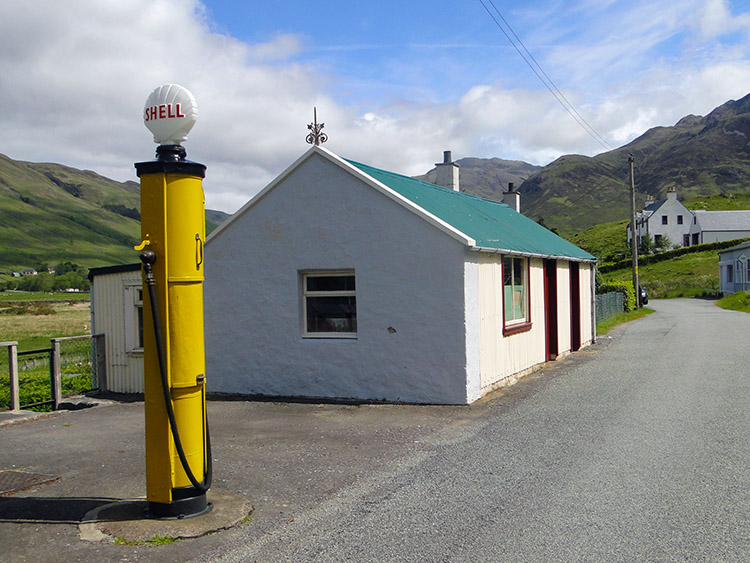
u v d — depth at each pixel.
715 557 4.30
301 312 11.41
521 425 8.49
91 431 9.02
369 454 7.26
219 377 11.88
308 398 11.11
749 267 49.09
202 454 5.43
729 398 9.89
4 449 7.97
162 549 4.68
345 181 10.85
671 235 100.00
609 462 6.63
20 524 5.23
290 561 4.43
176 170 5.30
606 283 35.03
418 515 5.25
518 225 16.31
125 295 12.47
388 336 10.54
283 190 11.35
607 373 13.02
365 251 10.70
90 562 4.48
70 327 35.41
